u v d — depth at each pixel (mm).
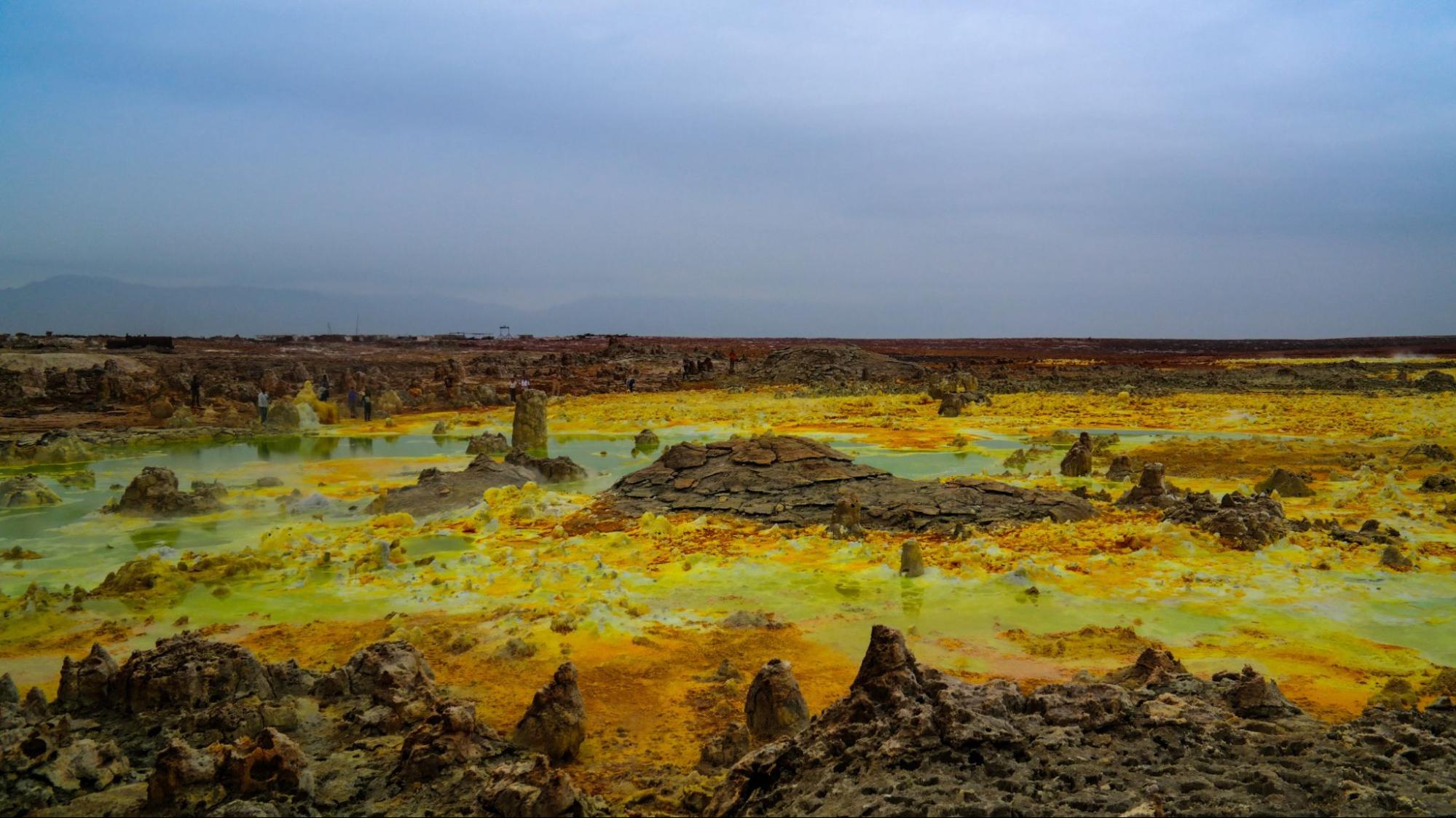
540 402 34031
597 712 10930
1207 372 72500
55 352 60344
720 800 8289
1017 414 45812
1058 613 14391
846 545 18125
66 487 25438
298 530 19922
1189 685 9703
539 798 8078
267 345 99312
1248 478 26359
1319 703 10773
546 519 20781
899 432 38500
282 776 8617
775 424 41750
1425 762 7734
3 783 8430
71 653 12828
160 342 73812
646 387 64812
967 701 8609
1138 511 20953
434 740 9234
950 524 19812
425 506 21969
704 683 11797
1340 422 40594
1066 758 7734
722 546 18469
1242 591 15211
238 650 10867
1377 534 18328
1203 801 6969
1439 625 13656
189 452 33719
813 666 12312
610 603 14703
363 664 11141
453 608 14805
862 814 6938
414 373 67438
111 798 8422
